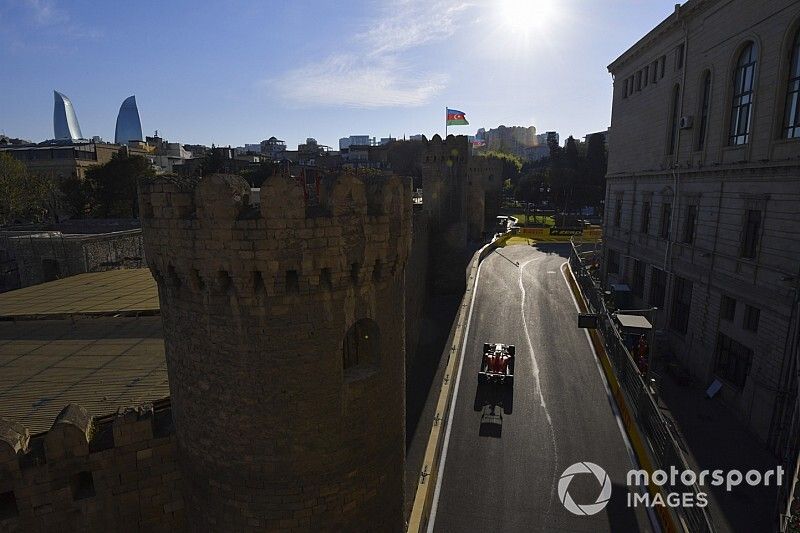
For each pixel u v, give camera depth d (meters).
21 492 9.22
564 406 25.20
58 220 64.88
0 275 36.06
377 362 10.01
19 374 13.98
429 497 18.31
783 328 21.23
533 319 38.38
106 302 20.72
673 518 16.36
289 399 8.88
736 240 25.47
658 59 36.69
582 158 105.38
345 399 9.39
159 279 9.26
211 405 9.05
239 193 8.30
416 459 20.02
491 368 27.89
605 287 46.91
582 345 33.22
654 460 19.77
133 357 15.19
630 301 40.41
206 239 8.14
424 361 30.00
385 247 9.43
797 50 21.67
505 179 146.88
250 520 9.34
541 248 70.44
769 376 21.97
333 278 8.76
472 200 71.69
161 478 10.24
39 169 86.81
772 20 23.02
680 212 32.25
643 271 39.03
